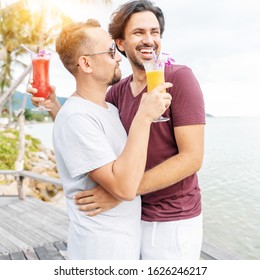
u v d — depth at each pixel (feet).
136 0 5.92
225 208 41.24
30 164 48.55
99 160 4.85
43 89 7.06
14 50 50.47
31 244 13.46
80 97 5.32
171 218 5.82
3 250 12.94
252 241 31.91
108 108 5.67
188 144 5.48
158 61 5.38
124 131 5.67
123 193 4.79
